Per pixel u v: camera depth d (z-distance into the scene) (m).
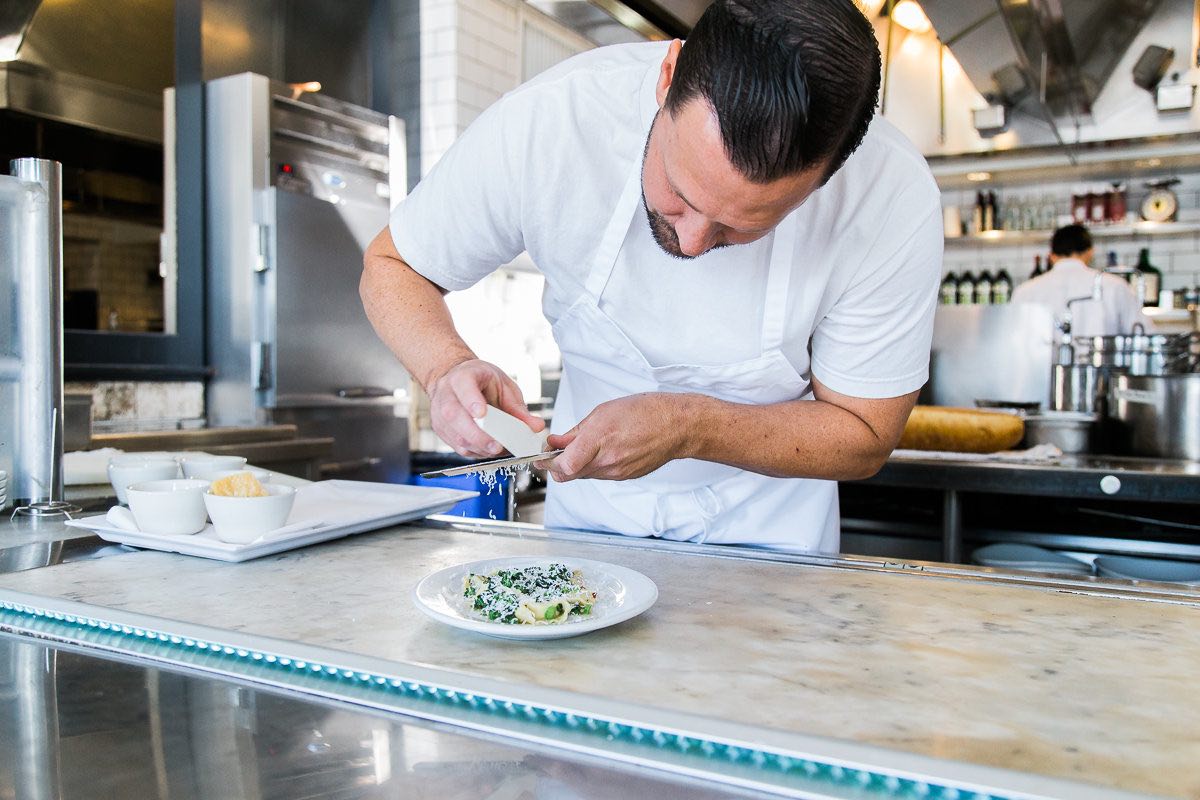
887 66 5.14
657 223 0.88
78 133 3.09
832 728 0.57
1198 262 5.09
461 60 4.08
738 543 1.40
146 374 3.13
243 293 3.28
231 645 0.75
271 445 2.71
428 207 1.22
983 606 0.88
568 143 1.11
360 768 0.53
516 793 0.50
